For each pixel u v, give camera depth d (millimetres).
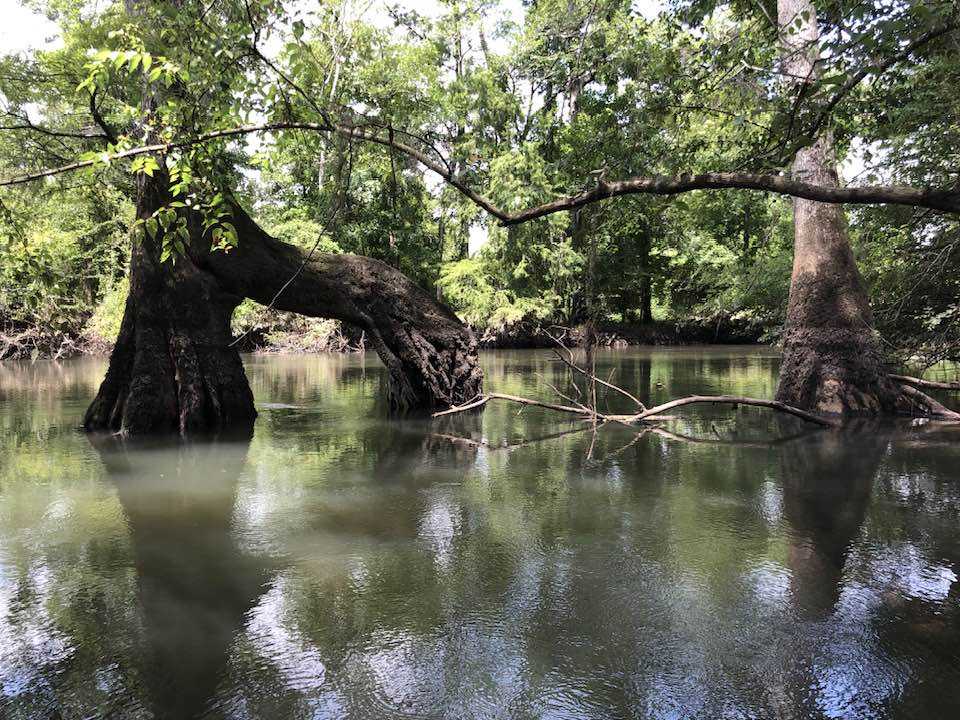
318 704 2938
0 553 4844
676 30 6637
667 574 4406
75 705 2928
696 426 10875
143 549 4926
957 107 6457
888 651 3355
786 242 22984
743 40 4855
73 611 3863
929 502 6066
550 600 4016
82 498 6359
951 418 11109
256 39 3883
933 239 11258
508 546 4988
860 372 11727
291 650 3412
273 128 3908
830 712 2848
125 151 3762
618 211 9289
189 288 10430
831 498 6246
